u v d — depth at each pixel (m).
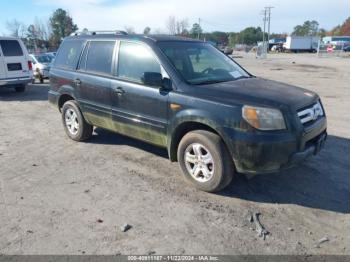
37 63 16.88
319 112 4.62
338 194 4.45
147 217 3.92
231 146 4.09
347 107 9.94
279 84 5.06
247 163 4.03
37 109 10.30
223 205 4.19
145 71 5.05
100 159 5.75
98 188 4.67
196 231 3.64
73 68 6.41
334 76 19.78
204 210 4.07
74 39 6.60
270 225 3.75
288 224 3.77
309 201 4.27
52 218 3.92
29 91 14.16
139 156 5.86
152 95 4.86
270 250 3.33
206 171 4.44
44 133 7.45
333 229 3.68
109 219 3.89
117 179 4.95
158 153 5.99
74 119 6.64
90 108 6.07
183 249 3.35
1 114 9.60
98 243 3.45
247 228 3.70
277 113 3.95
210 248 3.36
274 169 4.03
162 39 5.27
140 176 5.05
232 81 4.94
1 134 7.45
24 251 3.33
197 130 4.46
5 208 4.15
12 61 12.66
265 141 3.90
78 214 4.00
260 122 3.93
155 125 4.92
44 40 75.25
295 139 3.99
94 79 5.84
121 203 4.25
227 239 3.50
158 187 4.68
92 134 6.75
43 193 4.54
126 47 5.42
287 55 60.00
